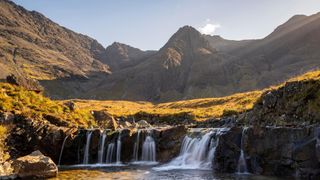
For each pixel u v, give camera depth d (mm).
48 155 66438
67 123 74062
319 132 42438
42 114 73500
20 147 65125
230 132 52688
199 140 59438
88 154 67938
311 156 42812
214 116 97500
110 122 82500
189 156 60062
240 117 68062
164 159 63906
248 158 49531
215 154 53875
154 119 109250
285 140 45844
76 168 59062
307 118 50719
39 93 89312
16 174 45656
